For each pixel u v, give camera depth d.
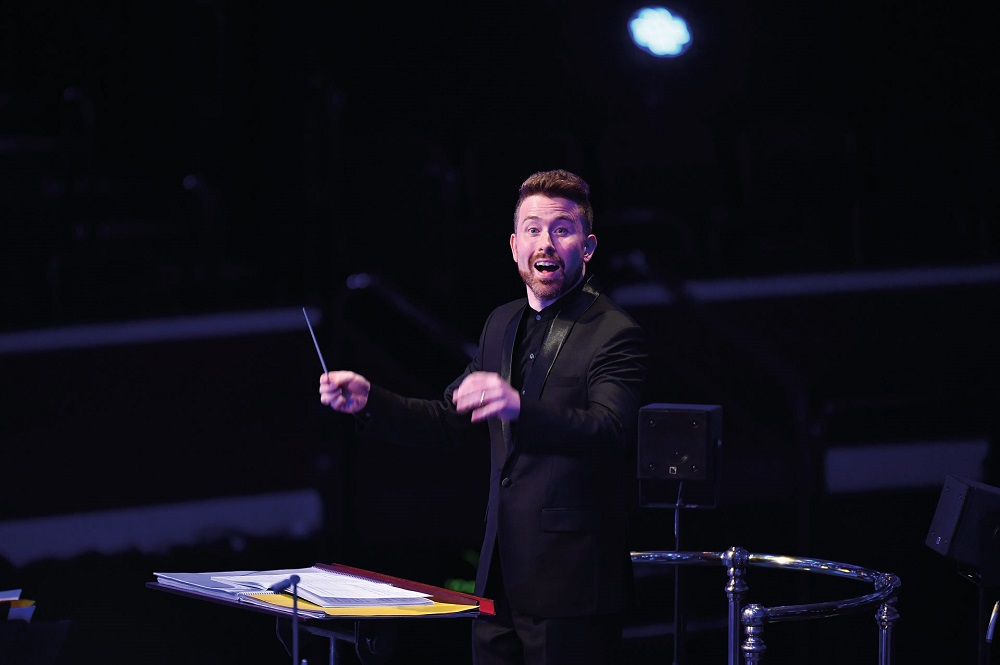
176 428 19.02
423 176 25.23
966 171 27.47
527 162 26.22
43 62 28.09
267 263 26.83
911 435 18.64
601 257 24.12
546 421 9.04
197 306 23.27
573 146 26.30
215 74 28.11
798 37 30.55
